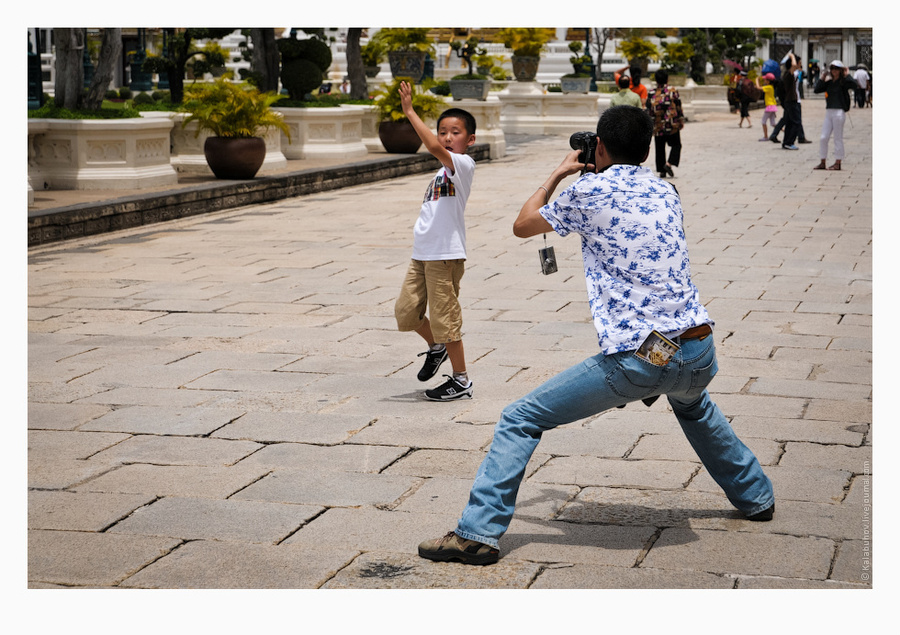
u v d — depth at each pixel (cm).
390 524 407
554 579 359
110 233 1238
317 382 614
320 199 1603
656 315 361
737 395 574
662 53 3975
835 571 364
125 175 1420
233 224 1320
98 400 577
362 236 1208
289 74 2041
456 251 554
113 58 1517
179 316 793
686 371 364
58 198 1315
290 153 1992
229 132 1568
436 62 4228
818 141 2520
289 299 854
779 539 391
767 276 924
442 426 530
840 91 1806
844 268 961
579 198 369
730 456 402
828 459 474
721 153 2248
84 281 934
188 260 1046
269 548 386
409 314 576
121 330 747
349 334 734
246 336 728
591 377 365
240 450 495
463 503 428
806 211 1348
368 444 503
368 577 362
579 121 2969
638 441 507
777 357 654
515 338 712
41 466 472
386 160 1912
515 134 3000
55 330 748
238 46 3991
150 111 1806
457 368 573
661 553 380
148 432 522
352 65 2534
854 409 546
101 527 404
